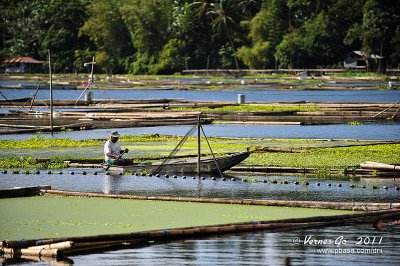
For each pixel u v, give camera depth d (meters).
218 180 87.00
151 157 100.94
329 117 152.88
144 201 73.75
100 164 96.25
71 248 56.94
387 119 157.38
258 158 100.81
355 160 98.94
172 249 58.53
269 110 170.25
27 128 138.88
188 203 72.81
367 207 70.19
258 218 66.38
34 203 72.75
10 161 99.50
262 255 57.25
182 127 144.75
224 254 57.41
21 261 55.94
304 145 114.62
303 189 81.44
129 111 172.00
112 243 59.38
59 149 112.75
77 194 76.31
